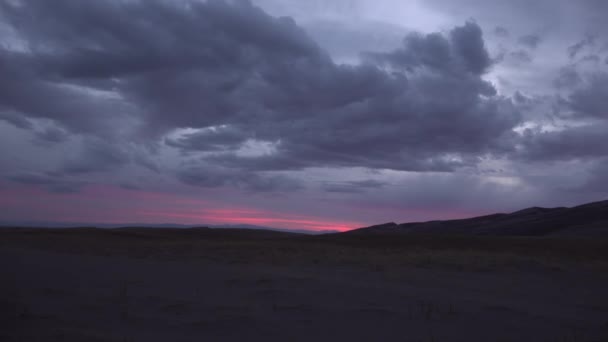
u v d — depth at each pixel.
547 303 11.75
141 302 10.24
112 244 32.16
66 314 8.91
